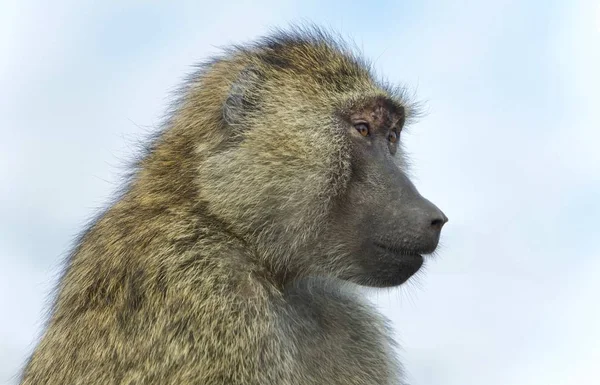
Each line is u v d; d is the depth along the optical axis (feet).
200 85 53.42
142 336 43.80
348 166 50.26
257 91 51.08
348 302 53.06
